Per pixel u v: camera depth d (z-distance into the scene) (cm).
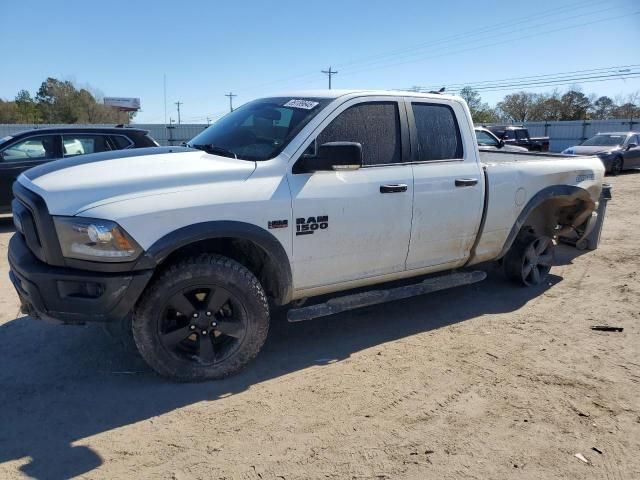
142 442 303
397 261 448
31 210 332
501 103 7200
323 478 275
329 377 384
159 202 336
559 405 348
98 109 6944
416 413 337
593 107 6788
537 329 476
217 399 351
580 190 573
